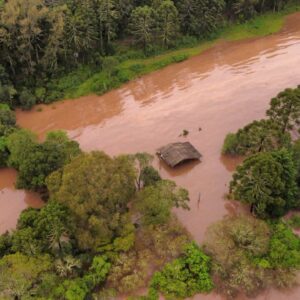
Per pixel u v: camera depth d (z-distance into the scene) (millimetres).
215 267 42281
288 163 46594
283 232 45312
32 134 59969
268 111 56562
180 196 46312
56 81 73188
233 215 49812
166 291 41594
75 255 44000
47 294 39688
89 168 43281
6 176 57656
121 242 42500
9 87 68250
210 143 61094
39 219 41969
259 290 41781
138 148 61188
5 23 66562
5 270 39500
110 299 41281
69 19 70375
